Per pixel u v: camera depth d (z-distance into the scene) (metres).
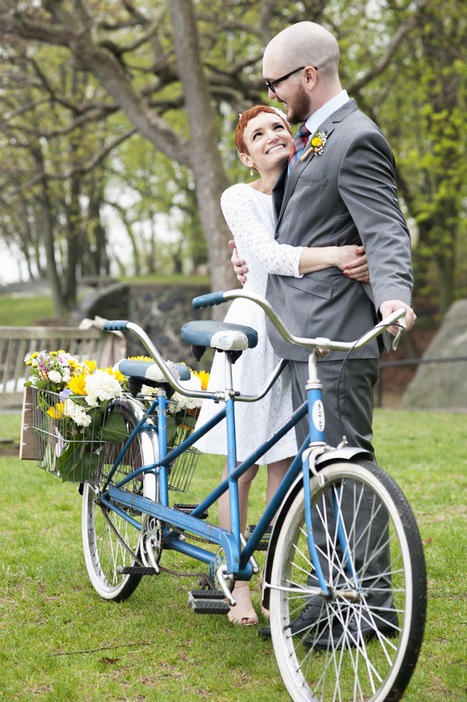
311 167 2.88
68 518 4.91
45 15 14.86
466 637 2.97
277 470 3.45
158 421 3.24
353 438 2.89
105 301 20.33
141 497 3.22
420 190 23.86
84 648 2.95
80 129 19.38
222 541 2.68
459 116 16.59
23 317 29.53
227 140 22.66
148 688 2.60
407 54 17.30
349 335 2.87
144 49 20.09
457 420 11.02
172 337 20.41
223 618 3.26
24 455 3.61
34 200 28.33
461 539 4.30
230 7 15.27
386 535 2.79
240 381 3.27
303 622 2.70
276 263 2.93
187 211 33.25
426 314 28.08
